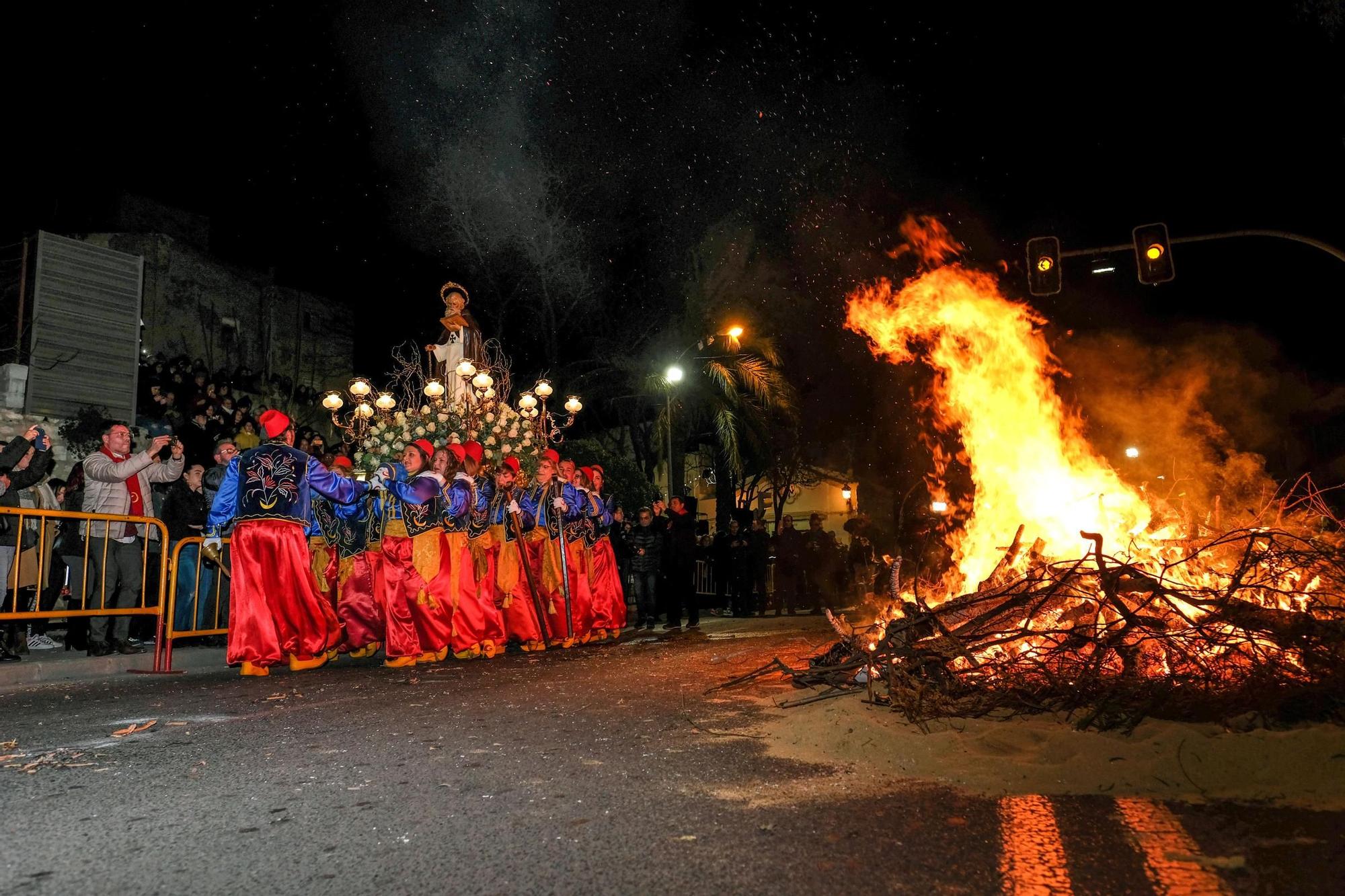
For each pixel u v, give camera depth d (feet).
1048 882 8.22
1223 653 14.62
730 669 24.47
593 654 30.66
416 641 28.25
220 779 12.99
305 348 85.40
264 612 25.80
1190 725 13.39
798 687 19.42
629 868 8.91
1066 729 13.50
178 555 30.76
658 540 47.60
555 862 9.18
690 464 101.30
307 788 12.41
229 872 9.16
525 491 34.91
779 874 8.63
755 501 102.63
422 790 12.15
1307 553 16.30
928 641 16.44
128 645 29.99
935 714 14.69
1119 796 10.83
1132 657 14.75
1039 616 17.25
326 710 18.98
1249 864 8.50
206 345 77.56
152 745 15.55
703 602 65.77
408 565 28.50
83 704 20.63
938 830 9.73
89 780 13.07
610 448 79.30
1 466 28.07
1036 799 10.80
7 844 10.16
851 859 8.96
